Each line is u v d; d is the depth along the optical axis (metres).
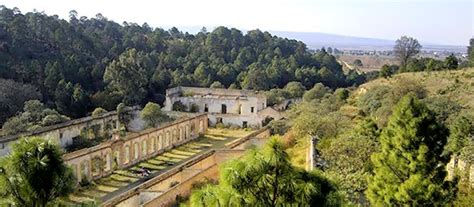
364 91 66.75
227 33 128.62
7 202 8.41
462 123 28.73
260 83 94.06
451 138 26.38
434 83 60.97
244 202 8.13
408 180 17.59
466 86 55.62
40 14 97.12
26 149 8.60
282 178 8.23
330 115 46.72
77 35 96.69
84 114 69.50
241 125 75.38
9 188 8.40
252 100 76.50
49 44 85.94
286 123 59.59
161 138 56.62
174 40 126.12
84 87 76.75
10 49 75.31
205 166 43.66
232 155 46.00
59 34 89.31
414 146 18.17
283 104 83.94
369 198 19.62
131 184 42.91
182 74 94.50
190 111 79.25
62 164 8.90
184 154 56.22
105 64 85.94
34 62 71.94
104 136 60.84
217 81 95.31
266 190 8.21
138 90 78.19
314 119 43.09
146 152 53.16
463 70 68.38
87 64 83.88
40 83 69.00
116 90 75.31
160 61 101.06
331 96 68.81
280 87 99.94
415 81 60.56
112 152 46.25
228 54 117.50
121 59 79.31
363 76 109.38
